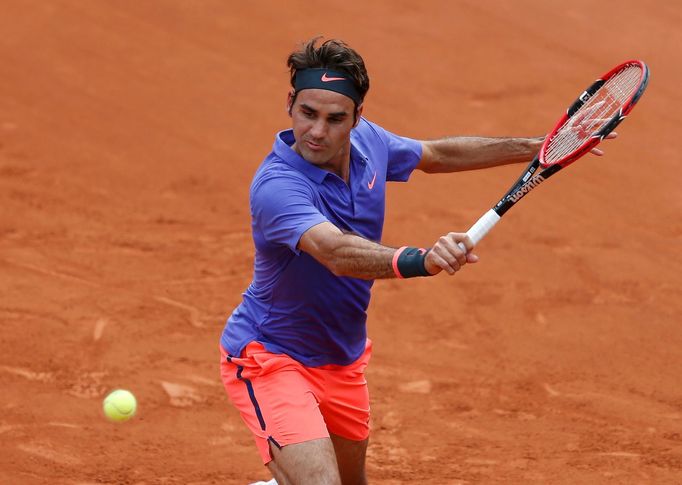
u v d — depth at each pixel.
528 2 67.44
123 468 25.19
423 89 55.72
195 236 40.53
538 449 26.64
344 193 18.02
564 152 19.02
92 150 47.44
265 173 17.45
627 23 65.25
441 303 36.09
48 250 38.38
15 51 56.06
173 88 54.03
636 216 44.66
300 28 61.59
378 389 30.08
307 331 18.42
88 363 30.69
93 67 55.41
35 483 24.22
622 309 36.25
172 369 30.62
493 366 31.91
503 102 54.94
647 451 26.44
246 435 27.23
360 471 20.48
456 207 44.50
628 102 17.78
